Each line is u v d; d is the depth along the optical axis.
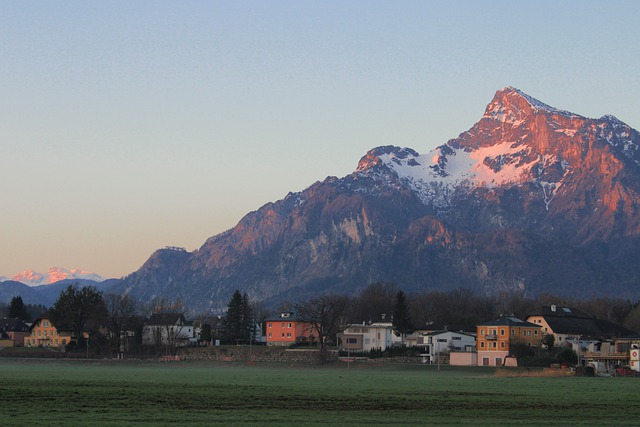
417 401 129.62
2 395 129.88
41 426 94.94
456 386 166.75
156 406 117.88
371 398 133.75
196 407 117.50
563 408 121.38
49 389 143.88
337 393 143.62
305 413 111.69
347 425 99.38
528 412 115.94
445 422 104.00
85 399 126.06
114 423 98.50
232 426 97.44
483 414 113.44
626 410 119.19
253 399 130.00
